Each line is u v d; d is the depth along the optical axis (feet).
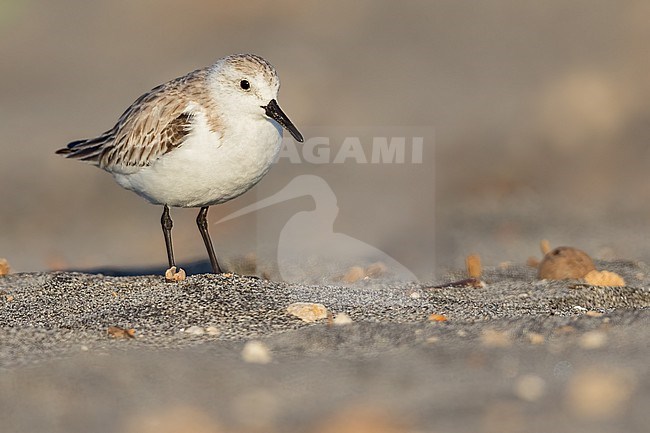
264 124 40.65
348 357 32.27
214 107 40.22
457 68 79.71
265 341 33.83
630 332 33.88
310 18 88.33
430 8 89.61
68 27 89.97
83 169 68.03
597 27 84.48
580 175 65.57
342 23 87.30
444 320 36.19
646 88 75.20
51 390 29.73
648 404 28.02
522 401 28.50
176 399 29.14
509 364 31.30
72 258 54.19
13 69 83.35
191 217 61.11
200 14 89.81
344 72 78.84
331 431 26.99
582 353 31.99
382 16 88.48
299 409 28.40
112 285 40.34
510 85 76.79
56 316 36.65
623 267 47.93
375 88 76.33
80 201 64.34
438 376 30.50
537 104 73.92
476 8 89.25
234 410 28.37
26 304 38.11
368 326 35.27
